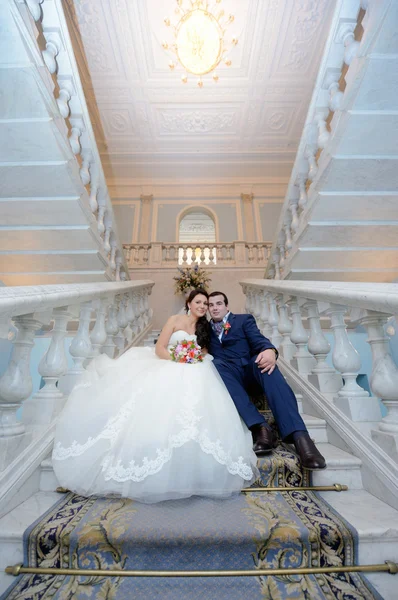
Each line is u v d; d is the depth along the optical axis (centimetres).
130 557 108
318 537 110
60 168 273
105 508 126
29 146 256
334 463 152
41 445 151
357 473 152
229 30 617
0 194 297
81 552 109
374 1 193
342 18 237
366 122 235
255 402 239
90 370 183
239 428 151
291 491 143
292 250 371
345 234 333
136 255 766
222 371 204
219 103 759
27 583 101
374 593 98
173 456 130
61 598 95
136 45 633
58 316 191
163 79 702
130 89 721
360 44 208
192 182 976
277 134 837
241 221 928
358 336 457
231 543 109
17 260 384
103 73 686
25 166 270
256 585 100
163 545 108
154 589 99
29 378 147
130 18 589
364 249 356
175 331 231
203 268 736
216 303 229
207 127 819
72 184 288
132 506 127
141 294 483
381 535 110
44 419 167
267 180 976
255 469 148
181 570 106
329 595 97
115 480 127
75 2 560
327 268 391
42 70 221
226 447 139
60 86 279
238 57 664
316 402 211
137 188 977
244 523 114
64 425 149
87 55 648
